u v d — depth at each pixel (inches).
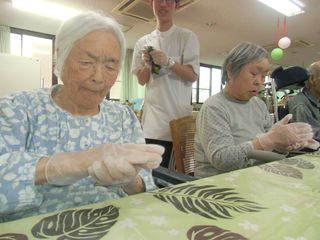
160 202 20.2
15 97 25.3
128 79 222.2
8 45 176.6
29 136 24.5
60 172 18.8
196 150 45.1
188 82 61.1
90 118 27.4
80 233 15.3
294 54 248.8
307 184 25.7
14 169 18.8
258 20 164.4
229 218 17.8
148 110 62.4
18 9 149.2
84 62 23.6
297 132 33.2
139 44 66.5
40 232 15.3
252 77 41.8
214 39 206.1
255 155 35.8
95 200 25.3
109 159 17.6
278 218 18.0
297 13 149.9
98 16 24.0
